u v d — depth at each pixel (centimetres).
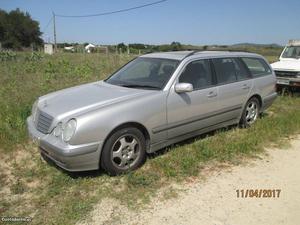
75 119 407
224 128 632
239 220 361
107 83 546
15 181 436
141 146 462
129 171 452
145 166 475
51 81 1108
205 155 512
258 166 493
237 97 605
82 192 409
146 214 369
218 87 562
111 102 443
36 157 503
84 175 445
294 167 493
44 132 437
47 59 2012
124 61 1884
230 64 607
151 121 465
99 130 413
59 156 407
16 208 377
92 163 421
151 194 407
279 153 545
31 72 1372
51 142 416
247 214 372
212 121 565
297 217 369
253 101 658
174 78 498
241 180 448
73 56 2317
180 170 466
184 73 515
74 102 453
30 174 450
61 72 1341
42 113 448
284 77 1038
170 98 486
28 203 387
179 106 498
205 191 417
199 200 397
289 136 627
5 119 630
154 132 475
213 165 489
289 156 533
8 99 798
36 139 439
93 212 371
